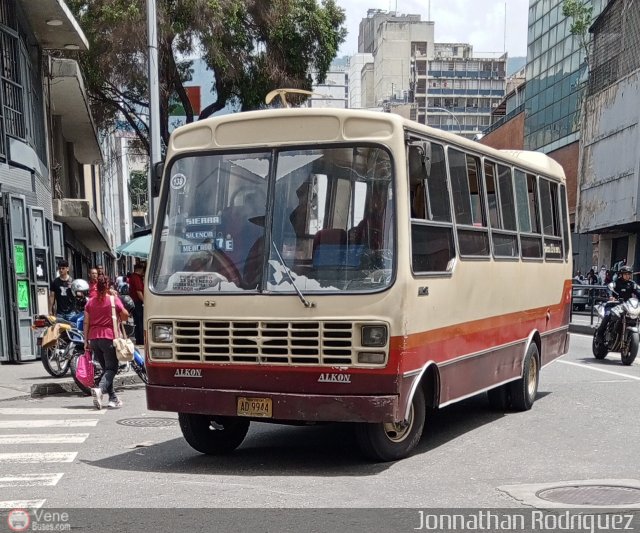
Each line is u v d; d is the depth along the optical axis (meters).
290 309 6.84
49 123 23.62
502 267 9.34
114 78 27.88
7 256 15.49
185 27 26.67
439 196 7.74
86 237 34.44
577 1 42.03
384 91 121.25
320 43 29.95
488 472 6.96
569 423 9.31
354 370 6.69
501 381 9.38
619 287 15.59
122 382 13.19
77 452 8.05
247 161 7.33
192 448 8.24
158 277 7.41
